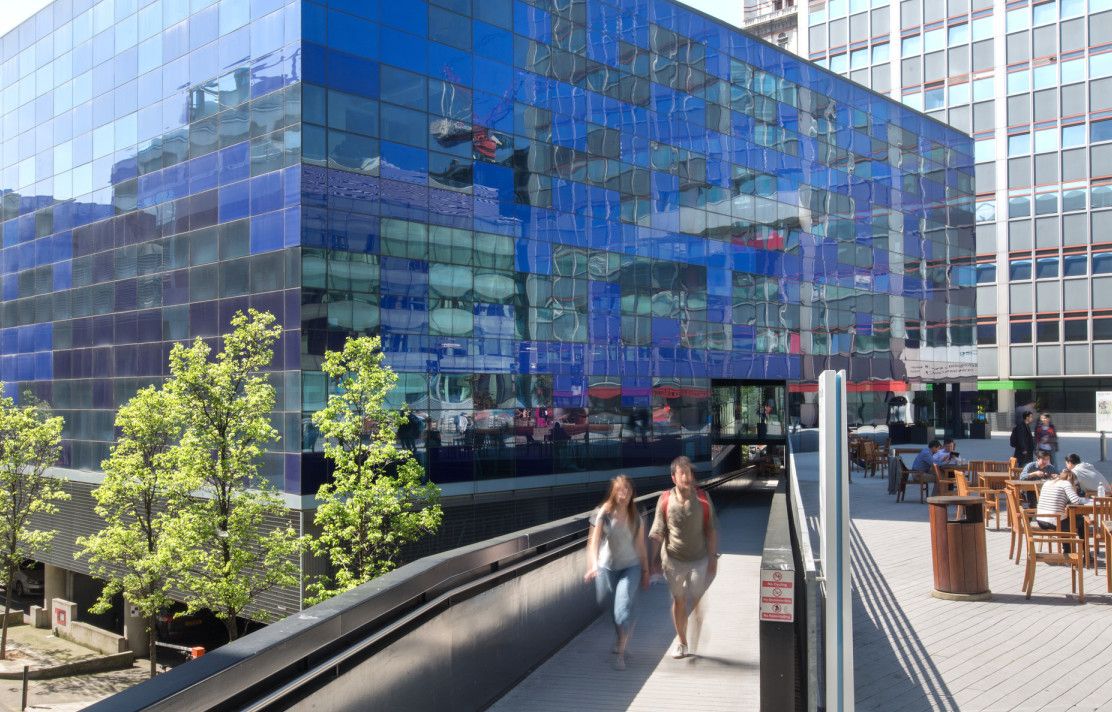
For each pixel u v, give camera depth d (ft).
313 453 82.02
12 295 131.75
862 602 36.01
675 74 125.70
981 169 237.66
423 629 19.25
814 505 68.39
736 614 35.14
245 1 88.33
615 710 23.31
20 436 110.22
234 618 75.92
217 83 91.71
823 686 22.04
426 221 92.43
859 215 164.96
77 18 115.75
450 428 93.97
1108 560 36.91
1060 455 137.90
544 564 29.25
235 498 77.97
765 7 367.45
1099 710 23.04
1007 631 31.17
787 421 116.57
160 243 99.76
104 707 9.83
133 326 104.47
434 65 93.81
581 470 108.78
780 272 144.77
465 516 95.76
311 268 82.38
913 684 25.32
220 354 78.28
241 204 88.22
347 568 73.20
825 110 156.97
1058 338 227.20
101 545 84.89
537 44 105.50
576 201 109.70
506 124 101.50
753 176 139.85
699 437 127.34
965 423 199.41
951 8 239.91
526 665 27.09
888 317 172.55
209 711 11.26
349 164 85.81
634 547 28.58
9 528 110.22
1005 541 51.49
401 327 89.71
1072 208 224.53
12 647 109.91
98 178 111.14
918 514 67.21
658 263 121.39
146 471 84.99
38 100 124.36
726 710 23.24
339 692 14.97
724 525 67.92
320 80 83.66
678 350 124.26
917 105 245.45
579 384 109.19
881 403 169.89
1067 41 223.92
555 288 106.63
